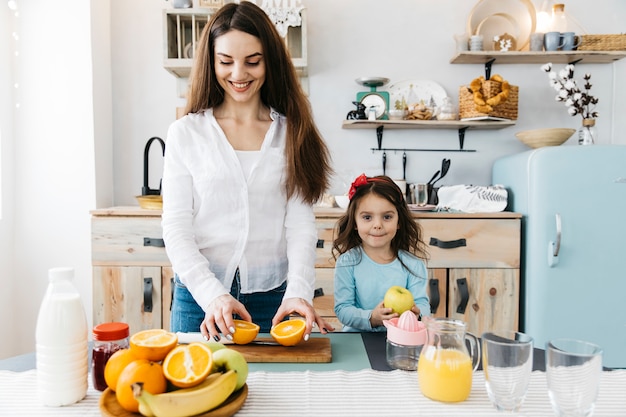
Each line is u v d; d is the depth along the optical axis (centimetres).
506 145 262
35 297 244
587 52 239
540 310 211
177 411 64
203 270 109
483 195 223
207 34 117
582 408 66
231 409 69
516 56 245
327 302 212
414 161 262
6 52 232
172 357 72
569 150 207
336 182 256
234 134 124
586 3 259
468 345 88
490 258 213
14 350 244
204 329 99
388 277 147
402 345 90
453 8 258
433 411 71
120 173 260
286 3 233
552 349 69
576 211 208
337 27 258
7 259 237
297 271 118
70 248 242
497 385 72
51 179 240
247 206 121
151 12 256
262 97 129
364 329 133
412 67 260
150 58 257
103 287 210
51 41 235
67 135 238
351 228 151
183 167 120
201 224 122
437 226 213
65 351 74
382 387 80
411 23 259
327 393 78
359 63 259
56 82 237
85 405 74
